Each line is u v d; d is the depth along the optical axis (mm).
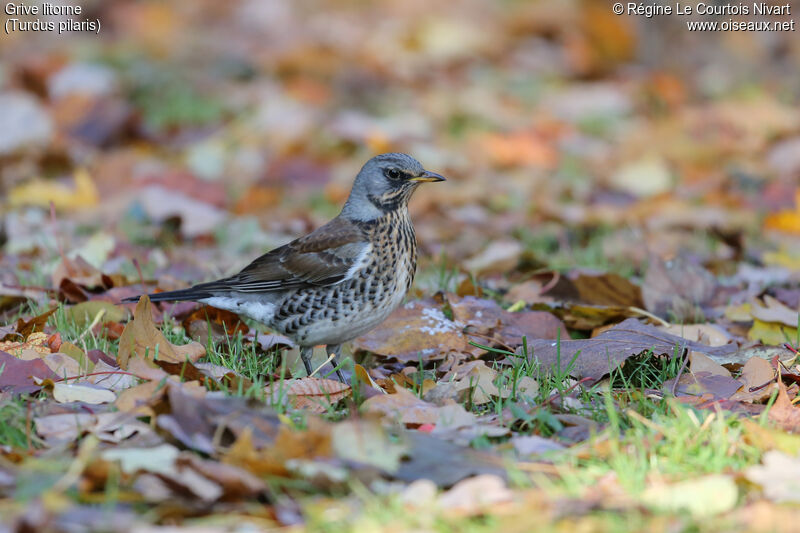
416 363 9930
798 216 15969
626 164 19969
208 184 18109
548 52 27969
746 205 17719
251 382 8477
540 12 30438
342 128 20953
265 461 6445
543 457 6980
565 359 9180
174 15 30156
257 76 25156
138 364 8359
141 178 18172
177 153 20547
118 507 6203
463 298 10859
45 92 22625
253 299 9922
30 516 5641
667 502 6172
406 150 20094
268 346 10156
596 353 9164
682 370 8953
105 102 21297
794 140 21141
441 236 15945
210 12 30922
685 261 11906
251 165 19797
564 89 24922
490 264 13359
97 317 10109
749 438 7156
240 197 17766
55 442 7211
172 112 22094
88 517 5918
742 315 11164
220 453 6883
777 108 22578
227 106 22531
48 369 8547
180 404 7117
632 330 9773
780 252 14305
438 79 25609
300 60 25359
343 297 9703
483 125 22453
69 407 7840
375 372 9625
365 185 9891
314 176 19500
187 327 10430
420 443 7039
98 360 9031
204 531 5820
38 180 16906
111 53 24969
